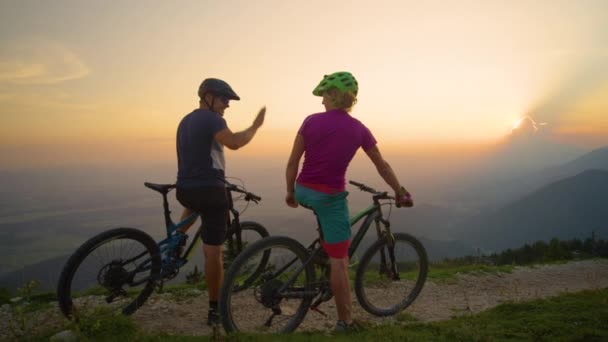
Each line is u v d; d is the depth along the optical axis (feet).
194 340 9.35
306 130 10.82
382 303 15.30
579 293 15.61
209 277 12.36
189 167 12.05
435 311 16.10
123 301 13.14
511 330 11.10
